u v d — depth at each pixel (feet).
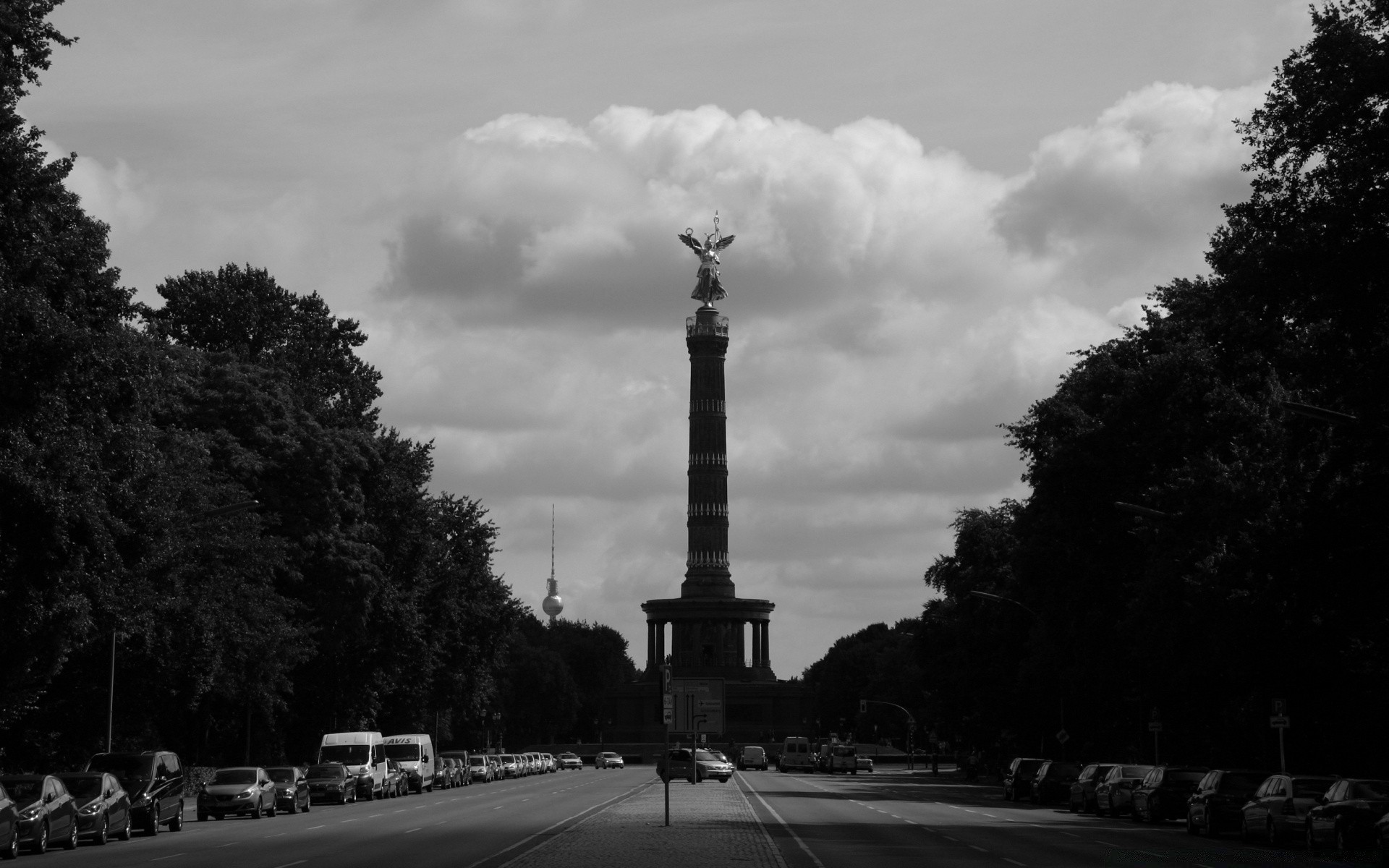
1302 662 191.42
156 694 245.65
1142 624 217.15
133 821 165.27
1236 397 221.05
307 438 292.81
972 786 372.38
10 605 150.30
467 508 396.57
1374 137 147.13
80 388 147.13
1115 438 245.45
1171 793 188.34
